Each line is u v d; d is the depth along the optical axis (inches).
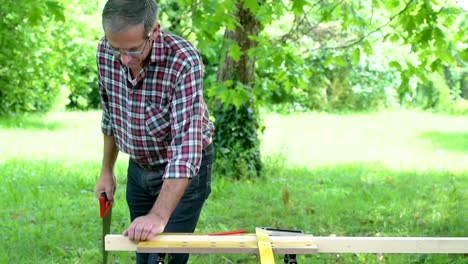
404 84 286.7
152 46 117.9
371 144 580.1
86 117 789.2
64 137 600.1
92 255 232.7
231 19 265.0
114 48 112.3
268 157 423.8
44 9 243.0
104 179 142.6
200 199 136.3
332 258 224.7
